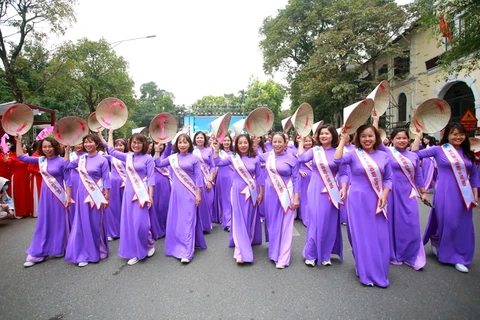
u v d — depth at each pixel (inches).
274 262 147.4
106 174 156.2
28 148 276.5
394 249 146.6
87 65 770.2
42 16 497.4
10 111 154.0
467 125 305.9
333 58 610.2
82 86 783.7
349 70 621.6
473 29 249.1
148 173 153.8
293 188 146.6
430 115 151.6
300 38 786.8
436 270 137.1
